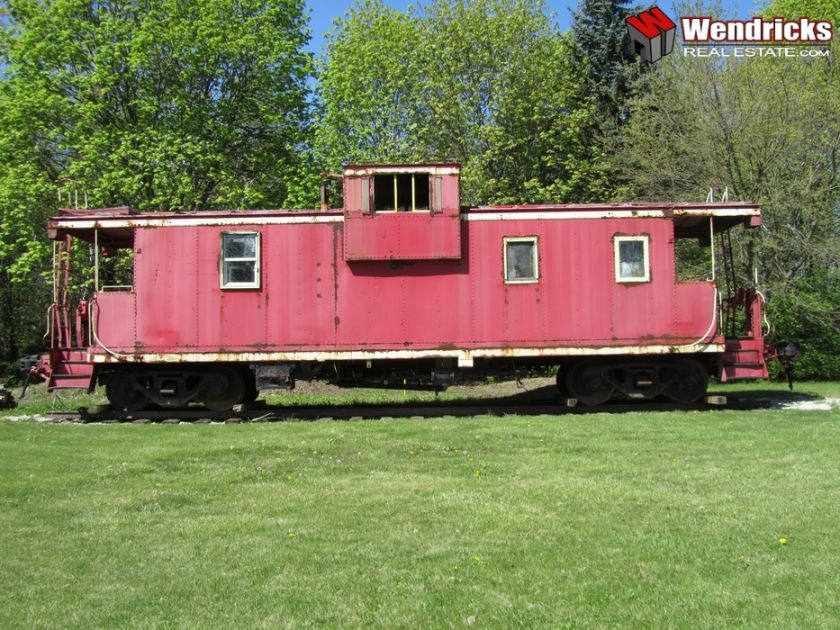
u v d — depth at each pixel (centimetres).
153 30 2262
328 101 2639
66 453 930
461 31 2631
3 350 3397
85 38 2297
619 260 1317
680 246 2264
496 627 421
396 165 1295
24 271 2250
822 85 2119
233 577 501
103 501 693
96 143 2223
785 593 459
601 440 968
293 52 2506
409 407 1421
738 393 1596
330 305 1307
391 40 2708
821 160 2067
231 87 2481
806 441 938
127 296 1312
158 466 851
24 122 2230
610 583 479
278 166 2503
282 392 1891
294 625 428
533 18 2669
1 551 557
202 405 1503
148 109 2262
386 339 1302
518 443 962
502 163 2692
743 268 2120
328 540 573
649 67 2488
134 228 1321
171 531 601
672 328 1311
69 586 490
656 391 1355
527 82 2656
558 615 434
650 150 2295
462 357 1298
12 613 449
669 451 889
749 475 754
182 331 1303
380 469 823
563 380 1429
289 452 928
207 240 1316
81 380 1312
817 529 576
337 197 2573
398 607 449
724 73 2088
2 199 2209
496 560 523
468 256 1312
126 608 455
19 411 1475
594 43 2809
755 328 1351
